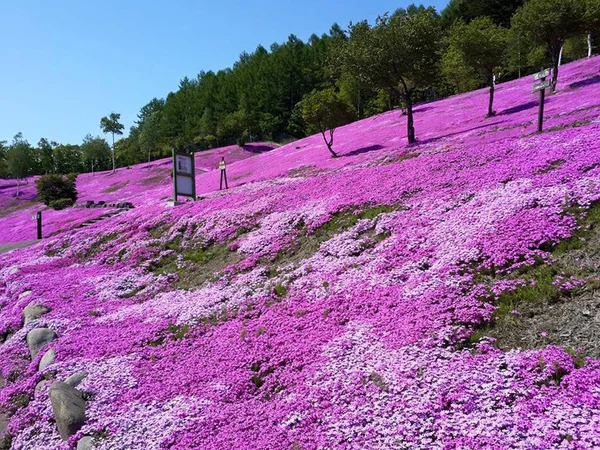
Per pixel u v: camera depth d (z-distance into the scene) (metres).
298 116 130.38
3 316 17.83
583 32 41.22
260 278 15.05
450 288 10.35
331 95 42.53
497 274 10.44
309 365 9.30
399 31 36.62
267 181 36.84
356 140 51.28
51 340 13.80
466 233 12.41
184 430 8.20
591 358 7.36
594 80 40.53
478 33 40.47
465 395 7.09
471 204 14.28
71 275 21.03
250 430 7.80
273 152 68.38
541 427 6.18
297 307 12.12
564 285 9.23
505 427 6.40
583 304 8.72
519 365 7.62
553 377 7.28
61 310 16.16
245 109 130.12
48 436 9.37
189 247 21.09
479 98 56.41
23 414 10.42
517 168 16.09
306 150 56.47
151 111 187.12
